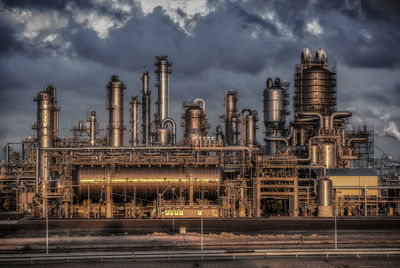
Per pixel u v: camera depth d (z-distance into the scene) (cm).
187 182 13300
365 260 9881
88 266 9338
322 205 13312
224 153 14812
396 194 15012
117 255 9762
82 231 11712
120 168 13462
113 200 13512
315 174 14275
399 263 9688
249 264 9544
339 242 11006
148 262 9562
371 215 13738
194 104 15425
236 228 11906
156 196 13375
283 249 10344
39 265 9400
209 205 13025
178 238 11169
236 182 14038
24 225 11850
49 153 14450
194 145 14100
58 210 13675
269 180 13812
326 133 15125
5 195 15925
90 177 13238
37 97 14738
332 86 16538
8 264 9450
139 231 11738
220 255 9806
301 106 16550
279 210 14500
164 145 14562
